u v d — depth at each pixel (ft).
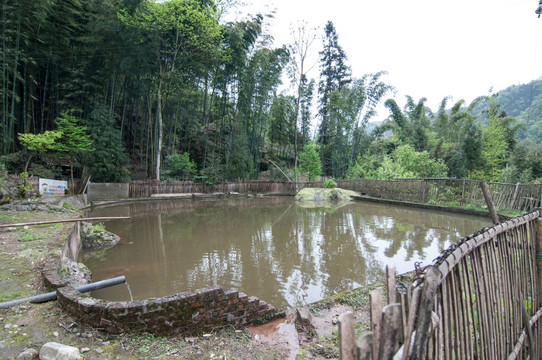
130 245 24.80
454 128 77.41
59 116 54.39
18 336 8.71
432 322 4.12
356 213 42.98
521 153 50.49
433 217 38.60
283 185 76.18
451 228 31.04
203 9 60.75
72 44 55.62
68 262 16.03
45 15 42.50
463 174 56.59
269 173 86.07
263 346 9.19
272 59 77.00
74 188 49.16
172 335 9.18
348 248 23.43
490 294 6.66
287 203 56.75
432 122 88.79
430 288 3.69
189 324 9.38
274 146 103.45
